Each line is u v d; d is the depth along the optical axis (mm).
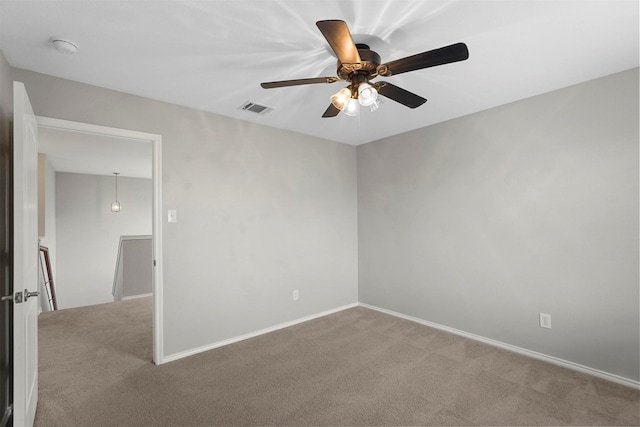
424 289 3719
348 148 4445
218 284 3176
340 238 4316
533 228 2848
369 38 1908
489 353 2955
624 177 2379
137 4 1583
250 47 2000
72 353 2979
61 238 6895
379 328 3621
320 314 4074
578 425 1945
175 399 2238
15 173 1635
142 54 2066
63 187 6926
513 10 1659
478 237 3225
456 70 2332
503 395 2271
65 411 2094
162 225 2824
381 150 4188
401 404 2176
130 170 6723
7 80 2092
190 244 2992
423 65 1654
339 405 2170
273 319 3613
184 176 2963
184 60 2148
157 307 2783
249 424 1981
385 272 4156
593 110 2508
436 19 1731
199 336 3039
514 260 2973
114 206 7309
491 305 3143
